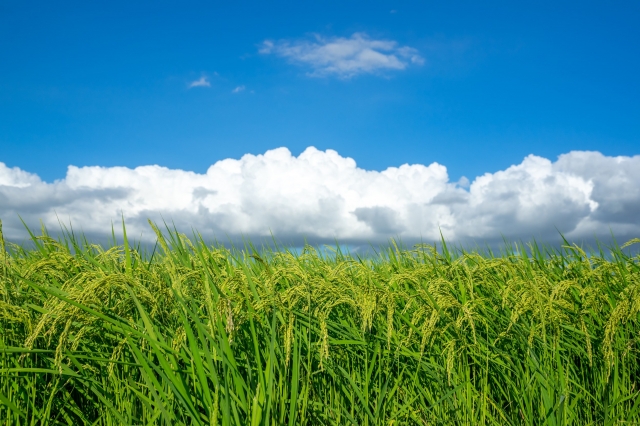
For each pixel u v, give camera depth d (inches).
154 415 117.6
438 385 155.4
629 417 148.4
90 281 127.5
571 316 167.9
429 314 152.5
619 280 190.1
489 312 172.2
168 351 114.6
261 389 116.6
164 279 136.6
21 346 131.1
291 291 142.7
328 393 154.6
